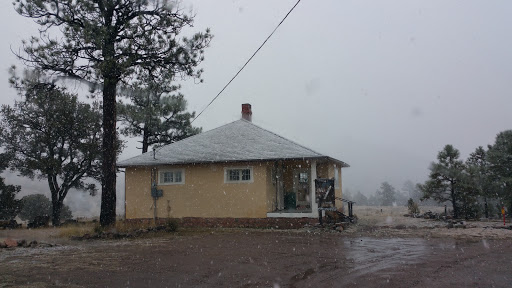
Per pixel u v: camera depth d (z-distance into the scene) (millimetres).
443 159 21781
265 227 17219
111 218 16672
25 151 27891
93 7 14984
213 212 18156
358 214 25625
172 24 16312
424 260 8766
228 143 19891
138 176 19781
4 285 6785
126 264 8727
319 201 16203
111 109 17078
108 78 15539
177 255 9930
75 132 28047
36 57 15062
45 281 7117
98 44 14453
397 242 11820
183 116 30672
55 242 12820
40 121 27203
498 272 7395
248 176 18047
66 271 8000
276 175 19422
